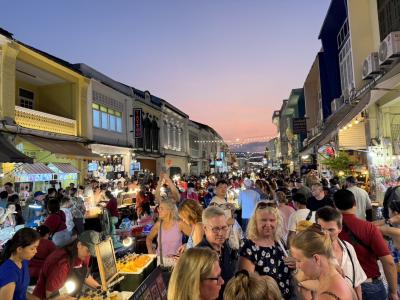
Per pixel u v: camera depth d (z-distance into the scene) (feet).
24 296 12.12
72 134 63.16
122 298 13.60
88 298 13.03
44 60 55.26
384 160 40.19
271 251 11.07
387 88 30.48
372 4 47.67
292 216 17.20
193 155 172.86
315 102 97.40
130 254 18.60
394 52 34.22
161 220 18.08
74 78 64.34
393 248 15.74
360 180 47.75
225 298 7.27
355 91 48.44
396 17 39.75
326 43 68.90
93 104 70.69
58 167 53.78
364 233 11.98
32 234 12.14
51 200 25.98
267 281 7.27
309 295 8.66
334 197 12.90
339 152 51.93
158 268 12.96
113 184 66.90
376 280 11.86
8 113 46.65
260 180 35.99
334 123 53.83
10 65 47.37
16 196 37.11
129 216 42.39
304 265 8.17
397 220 15.56
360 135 45.65
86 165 64.75
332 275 8.04
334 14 61.05
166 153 120.78
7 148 41.60
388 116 41.29
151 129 109.60
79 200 38.75
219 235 11.27
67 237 25.18
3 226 29.53
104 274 13.74
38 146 48.96
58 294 12.49
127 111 86.94
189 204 16.49
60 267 12.62
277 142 238.89
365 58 46.85
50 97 65.77
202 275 7.68
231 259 12.15
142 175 87.04
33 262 16.94
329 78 68.39
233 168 341.62
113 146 75.66
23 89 62.85
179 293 7.68
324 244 8.21
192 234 14.80
